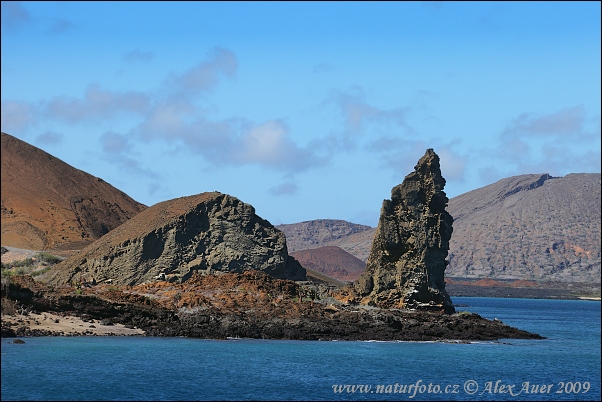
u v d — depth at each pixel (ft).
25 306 346.33
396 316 407.85
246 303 398.21
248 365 307.78
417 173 438.81
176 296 400.88
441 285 443.32
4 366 277.64
